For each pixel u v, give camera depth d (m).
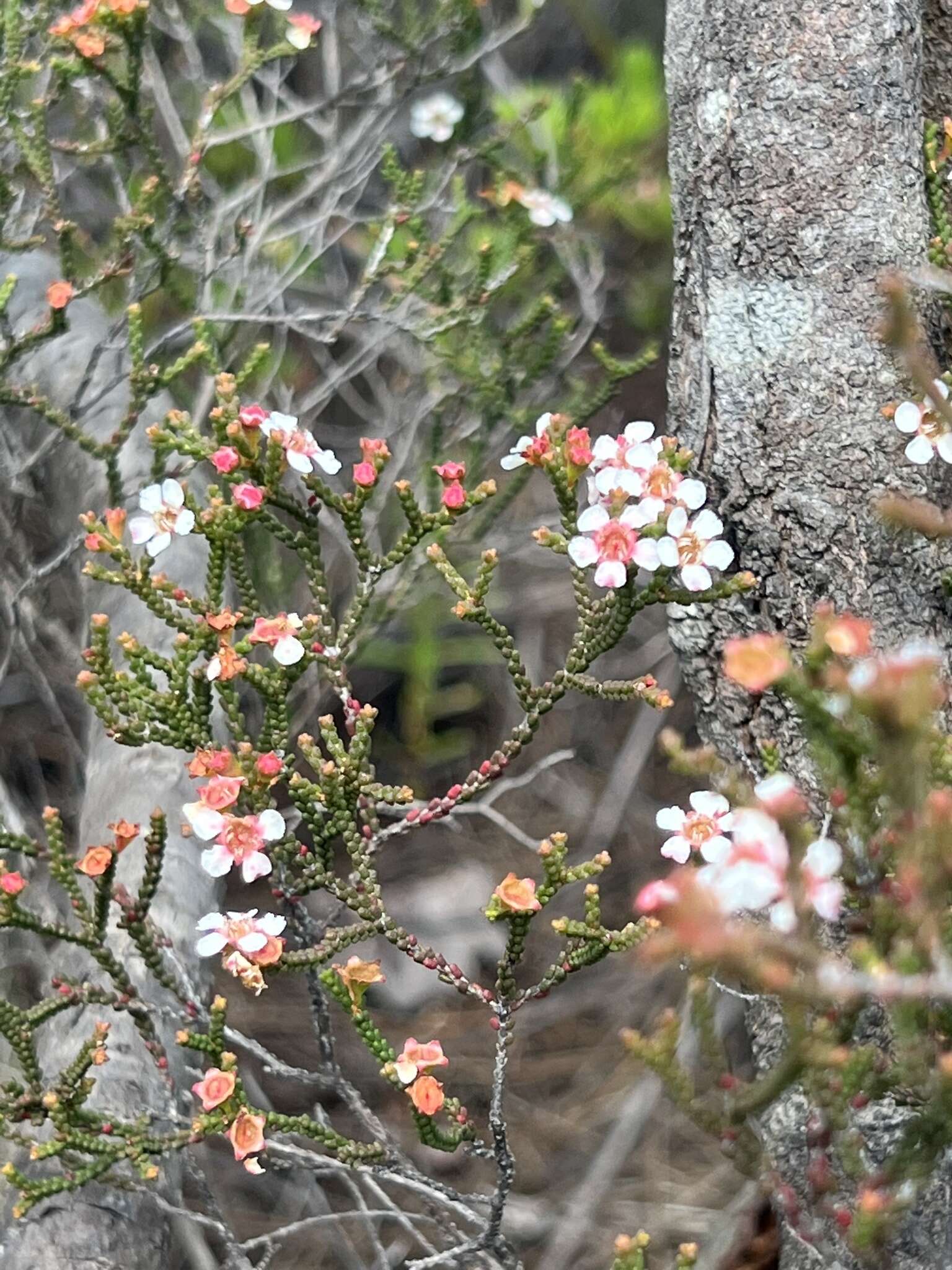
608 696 0.43
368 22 0.62
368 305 0.60
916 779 0.38
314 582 0.44
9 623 0.54
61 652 0.57
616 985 0.53
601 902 0.56
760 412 0.44
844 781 0.38
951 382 0.43
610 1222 0.49
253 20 0.50
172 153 0.67
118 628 0.52
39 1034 0.47
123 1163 0.44
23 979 0.50
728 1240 0.46
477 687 0.65
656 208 0.61
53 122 0.64
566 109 0.59
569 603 0.63
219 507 0.43
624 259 0.70
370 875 0.42
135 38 0.49
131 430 0.50
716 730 0.45
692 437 0.44
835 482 0.44
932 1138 0.39
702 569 0.42
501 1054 0.42
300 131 0.69
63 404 0.55
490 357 0.58
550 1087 0.52
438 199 0.60
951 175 0.45
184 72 0.67
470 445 0.58
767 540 0.44
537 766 0.52
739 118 0.44
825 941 0.42
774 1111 0.43
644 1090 0.49
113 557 0.43
